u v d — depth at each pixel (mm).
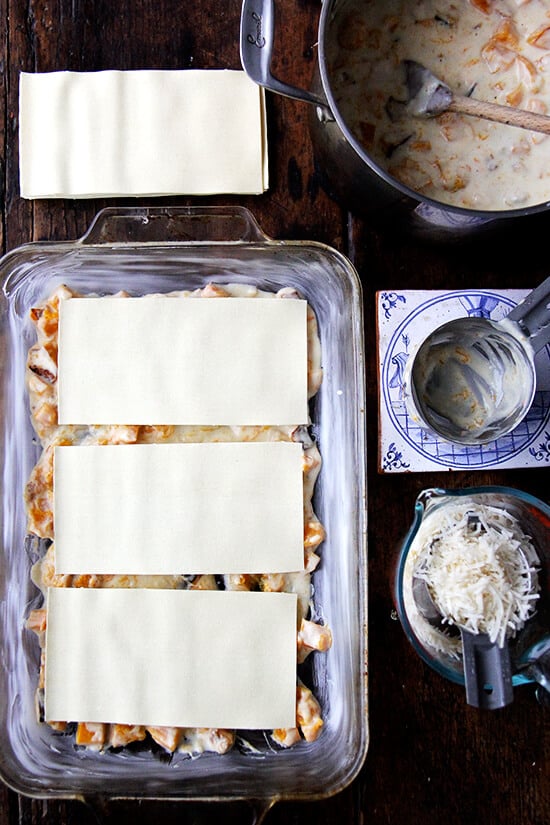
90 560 714
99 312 723
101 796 705
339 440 739
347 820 742
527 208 635
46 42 767
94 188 750
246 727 708
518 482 764
